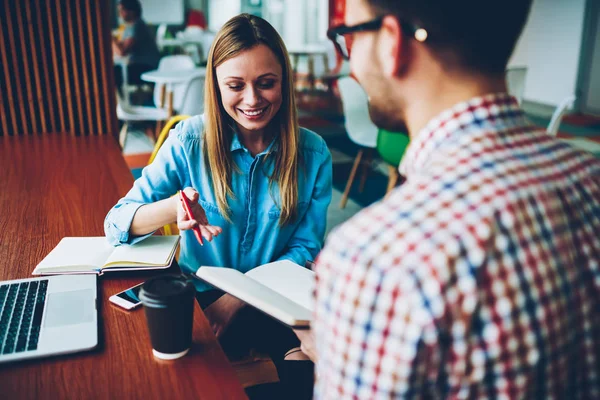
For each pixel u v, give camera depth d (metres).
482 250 0.50
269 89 1.40
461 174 0.54
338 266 0.53
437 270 0.49
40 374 0.96
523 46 8.20
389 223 0.52
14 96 2.63
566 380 0.57
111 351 1.04
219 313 1.34
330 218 3.83
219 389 0.95
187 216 1.28
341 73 8.13
